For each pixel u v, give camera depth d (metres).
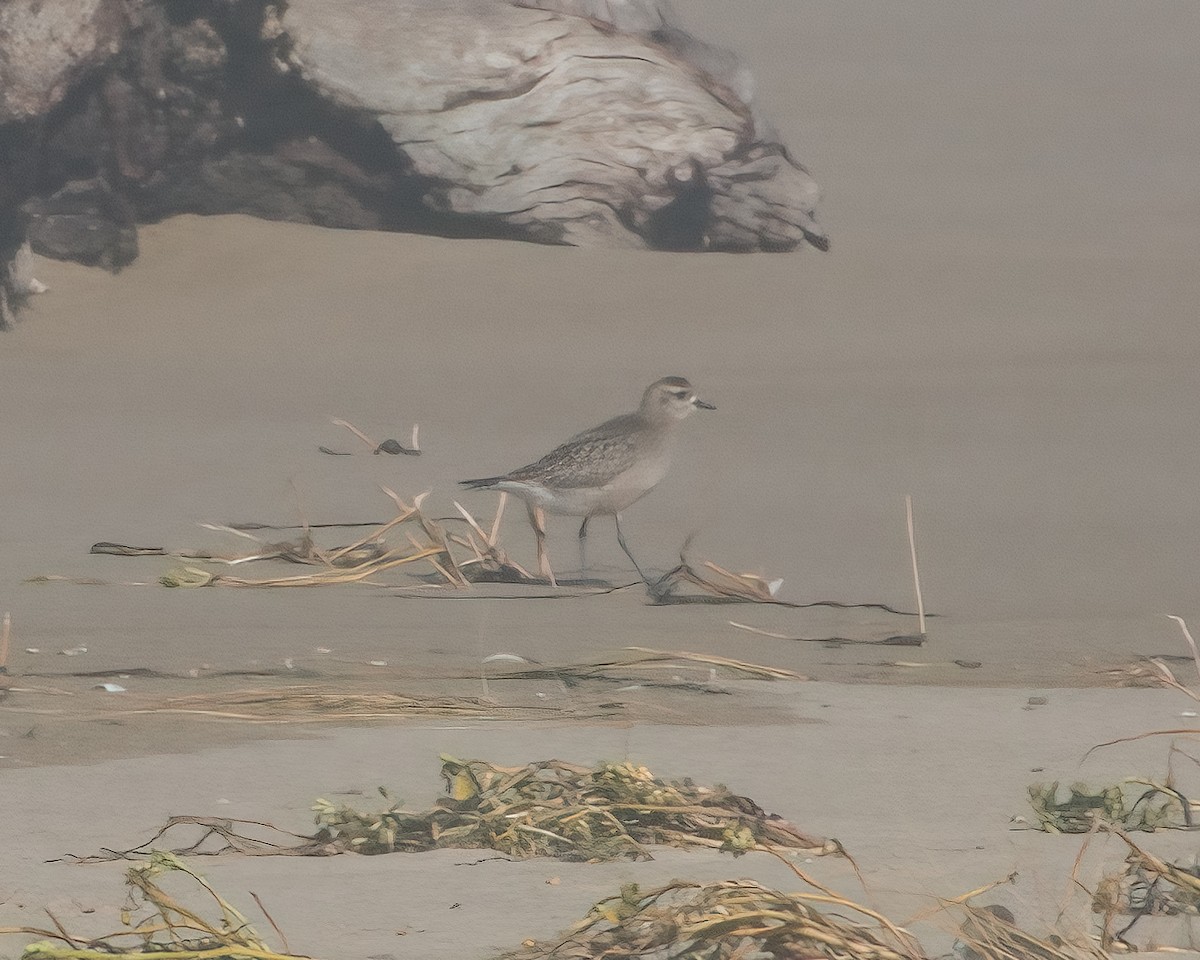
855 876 6.63
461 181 36.72
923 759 8.66
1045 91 68.25
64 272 34.44
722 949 5.54
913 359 29.69
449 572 14.59
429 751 8.84
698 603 13.70
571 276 35.19
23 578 14.59
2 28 34.09
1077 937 5.75
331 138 36.81
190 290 34.22
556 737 9.18
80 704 9.94
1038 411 24.67
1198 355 29.19
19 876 6.67
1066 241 40.41
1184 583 14.51
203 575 14.34
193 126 35.97
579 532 15.92
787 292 34.66
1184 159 54.59
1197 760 8.63
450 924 6.07
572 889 6.50
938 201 45.91
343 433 23.98
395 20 37.25
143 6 35.12
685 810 7.28
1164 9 97.69
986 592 14.20
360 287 34.44
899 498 18.80
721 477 20.14
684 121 37.56
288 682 10.58
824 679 10.89
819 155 53.75
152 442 23.17
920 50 82.56
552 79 37.09
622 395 27.16
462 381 28.55
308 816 7.57
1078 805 7.52
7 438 23.53
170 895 6.43
